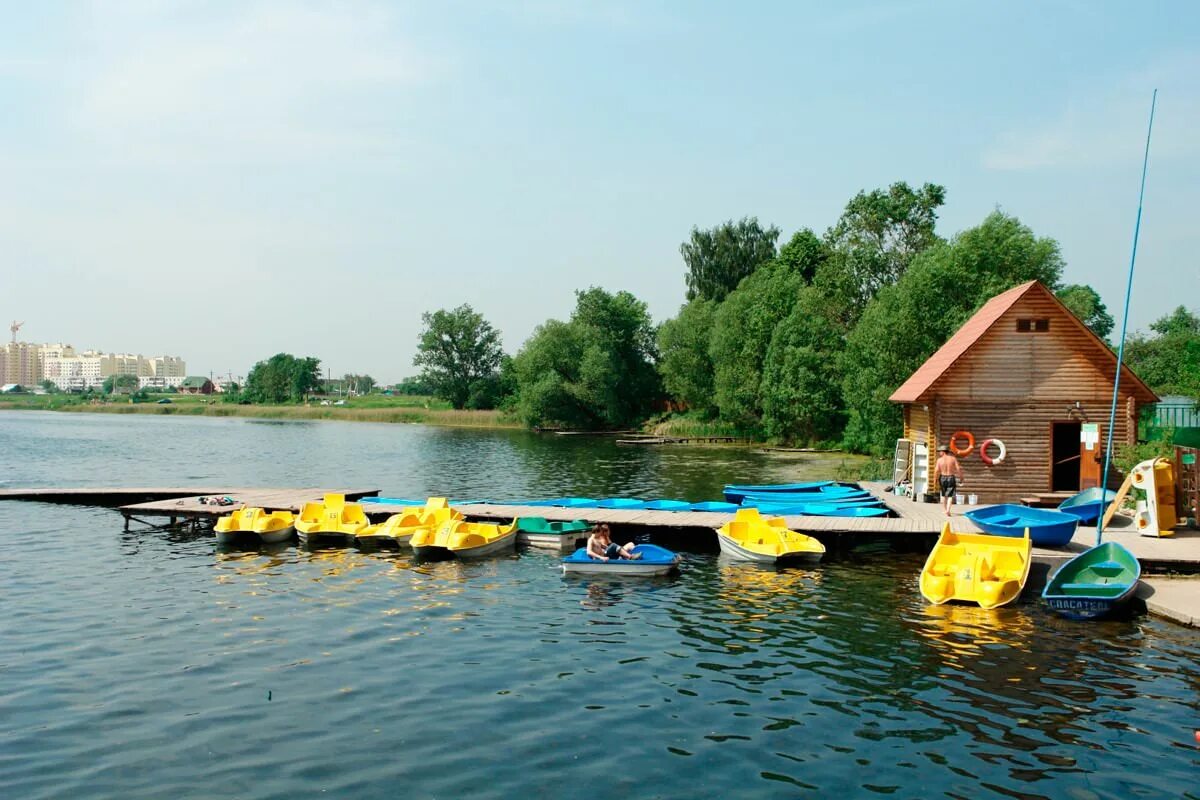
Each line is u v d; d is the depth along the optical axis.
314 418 134.25
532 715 12.65
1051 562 21.69
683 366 91.19
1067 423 29.59
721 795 10.24
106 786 10.41
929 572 20.27
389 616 18.08
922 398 30.14
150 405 162.50
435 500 27.30
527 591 20.45
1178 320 90.31
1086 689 13.77
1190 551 21.56
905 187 71.94
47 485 42.97
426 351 137.38
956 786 10.51
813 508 29.36
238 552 25.19
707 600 19.64
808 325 71.06
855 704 13.14
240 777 10.65
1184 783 10.62
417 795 10.20
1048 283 54.31
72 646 15.83
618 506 30.45
